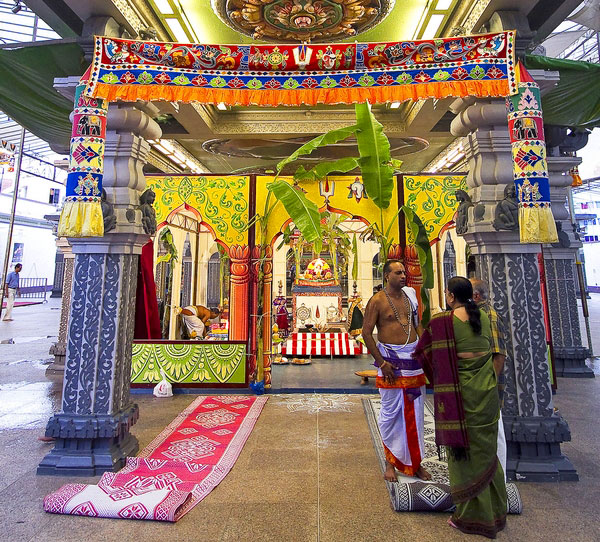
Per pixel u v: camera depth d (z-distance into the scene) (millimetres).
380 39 4203
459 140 7016
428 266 3348
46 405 4395
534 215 2648
